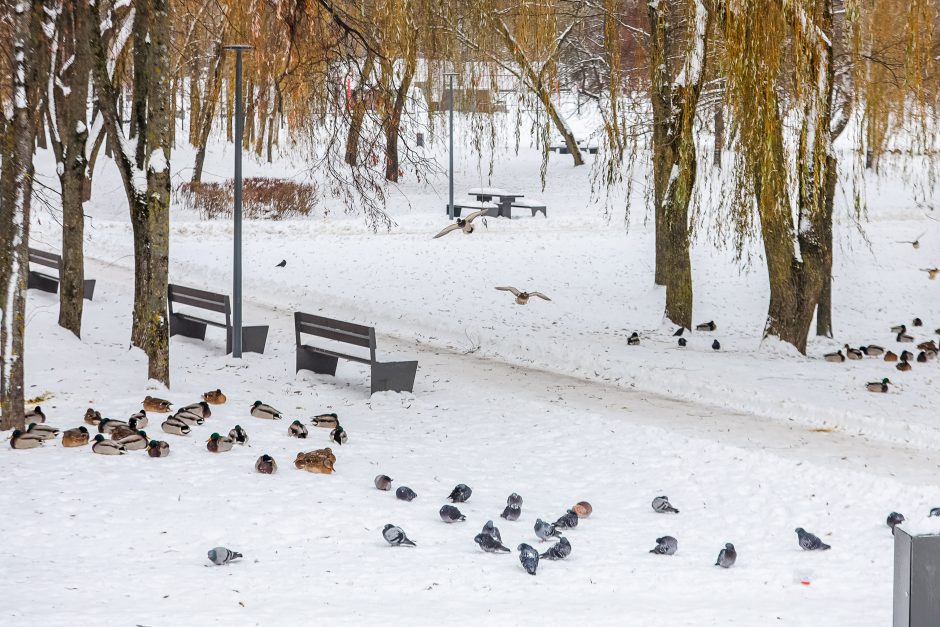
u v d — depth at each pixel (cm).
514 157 5612
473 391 1639
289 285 2683
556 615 687
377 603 713
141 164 1612
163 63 1412
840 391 1664
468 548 884
